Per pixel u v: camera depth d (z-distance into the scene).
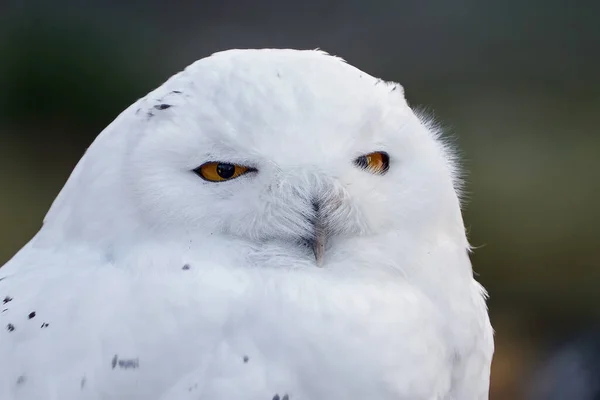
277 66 2.08
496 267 3.83
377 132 2.08
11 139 3.97
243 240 2.07
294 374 2.05
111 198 2.07
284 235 2.07
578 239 3.84
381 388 2.05
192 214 2.07
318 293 2.06
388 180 2.08
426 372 2.07
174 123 2.07
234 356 2.05
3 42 4.00
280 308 2.06
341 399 2.05
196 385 2.05
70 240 2.08
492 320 3.68
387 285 2.08
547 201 3.90
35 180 3.91
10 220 3.75
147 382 2.05
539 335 3.56
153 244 2.07
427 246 2.09
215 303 2.06
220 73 2.08
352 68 2.10
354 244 2.08
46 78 4.00
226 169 2.07
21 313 2.06
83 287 2.06
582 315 3.62
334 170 2.07
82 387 2.05
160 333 2.05
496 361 3.43
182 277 2.06
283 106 2.07
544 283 3.78
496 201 3.91
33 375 2.05
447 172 2.11
